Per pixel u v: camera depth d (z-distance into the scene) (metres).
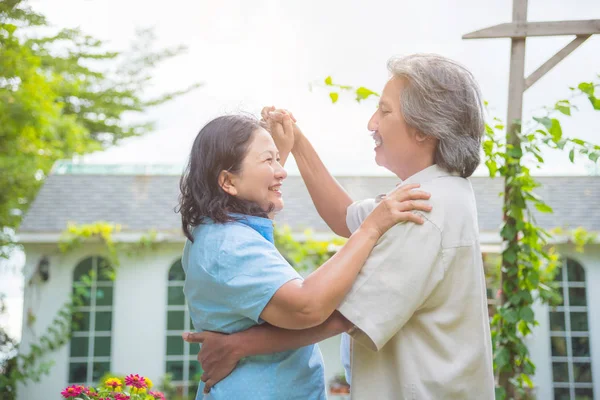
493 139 3.33
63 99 15.22
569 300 8.05
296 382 1.59
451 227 1.55
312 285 1.44
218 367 1.55
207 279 1.54
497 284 7.52
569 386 7.93
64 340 8.07
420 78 1.62
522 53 3.48
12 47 8.92
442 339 1.55
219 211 1.59
